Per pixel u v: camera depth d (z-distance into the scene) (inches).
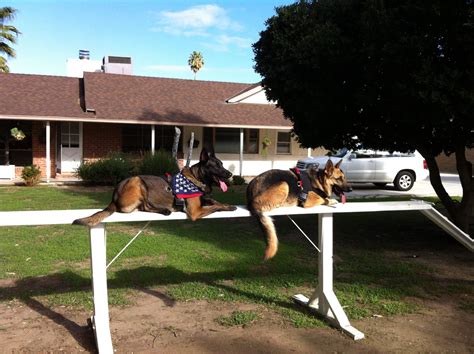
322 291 190.4
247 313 192.4
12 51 1139.3
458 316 193.0
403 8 252.4
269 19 329.7
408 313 195.8
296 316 191.3
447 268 262.2
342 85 299.3
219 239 327.6
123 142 783.7
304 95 308.5
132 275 241.9
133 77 876.6
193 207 165.6
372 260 277.6
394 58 250.5
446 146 319.0
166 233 345.4
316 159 645.9
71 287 224.8
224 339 169.5
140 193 162.2
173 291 219.1
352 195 578.9
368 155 633.6
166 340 168.4
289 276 243.8
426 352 161.2
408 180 644.1
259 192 178.4
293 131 372.5
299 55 287.9
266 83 340.5
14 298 209.3
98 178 655.8
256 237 336.8
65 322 183.9
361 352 160.6
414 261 276.4
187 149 819.4
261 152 864.3
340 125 334.0
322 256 191.8
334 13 295.7
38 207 451.5
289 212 180.9
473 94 230.5
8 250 289.9
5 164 727.7
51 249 292.4
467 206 317.7
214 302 207.0
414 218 418.9
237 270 254.1
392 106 269.1
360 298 212.5
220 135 841.5
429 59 244.2
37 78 808.3
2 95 707.4
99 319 163.2
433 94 235.0
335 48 277.6
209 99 869.2
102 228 161.9
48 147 677.3
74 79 849.5
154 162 658.8
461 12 239.9
